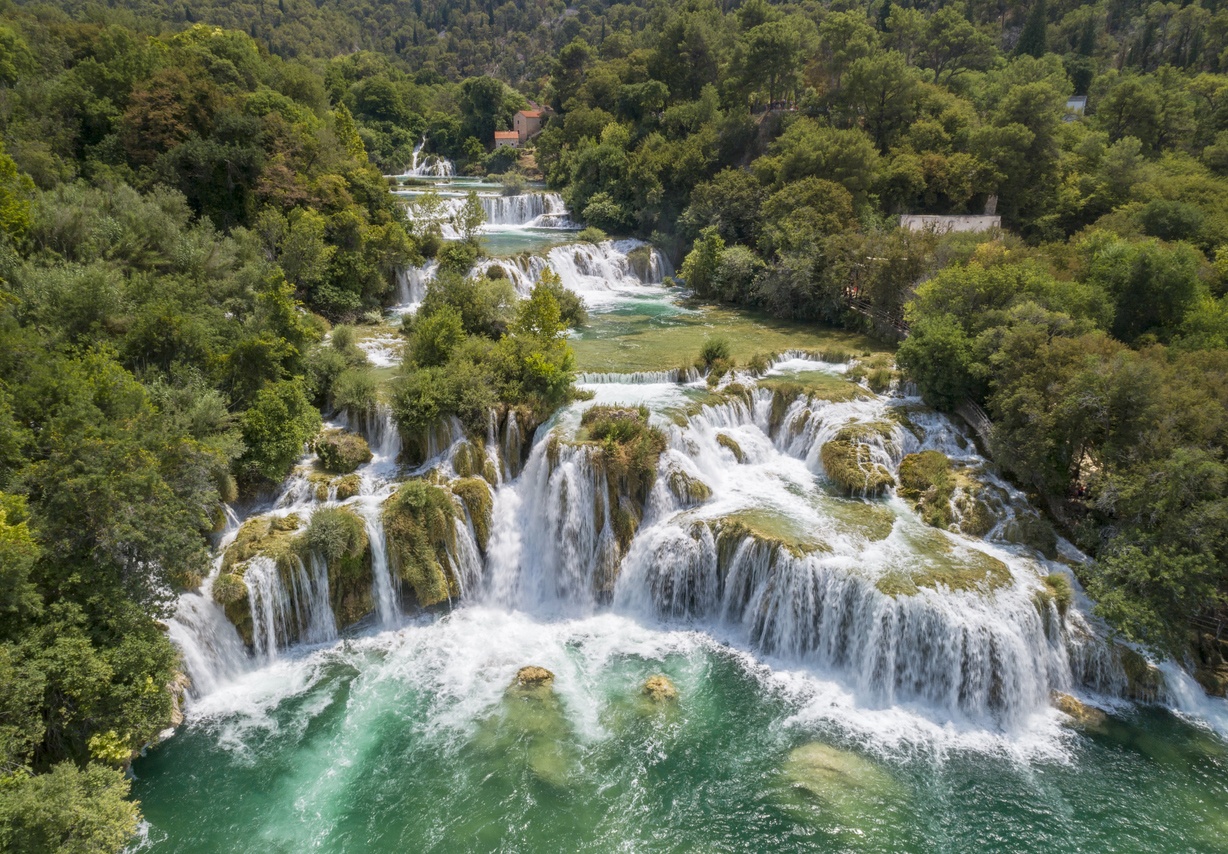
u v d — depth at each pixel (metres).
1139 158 67.19
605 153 85.75
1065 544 31.48
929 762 24.23
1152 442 28.89
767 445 40.44
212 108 54.94
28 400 24.36
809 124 77.62
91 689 20.12
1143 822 22.00
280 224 49.22
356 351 43.00
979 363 37.56
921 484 35.22
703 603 31.83
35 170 45.97
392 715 25.81
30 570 19.95
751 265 61.25
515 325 41.69
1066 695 27.05
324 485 32.91
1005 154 68.81
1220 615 28.89
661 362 46.16
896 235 54.34
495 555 33.19
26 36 67.38
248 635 27.69
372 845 21.03
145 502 23.38
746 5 102.62
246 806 22.17
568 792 22.88
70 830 17.27
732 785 23.22
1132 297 42.38
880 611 27.05
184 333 32.84
